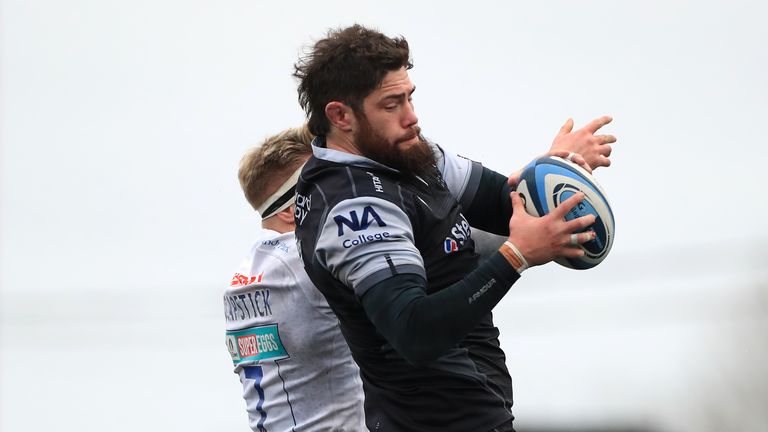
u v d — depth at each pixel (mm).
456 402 16422
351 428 19281
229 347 20500
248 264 20094
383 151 15812
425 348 14758
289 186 19797
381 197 15523
